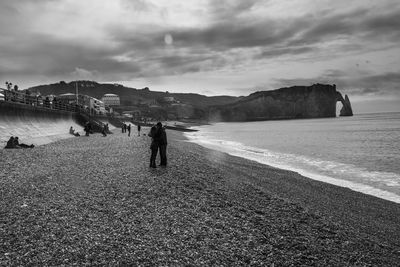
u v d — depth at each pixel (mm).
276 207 14500
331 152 47688
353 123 190500
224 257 8898
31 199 12562
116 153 28234
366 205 18234
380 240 12375
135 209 12109
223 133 118625
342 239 11461
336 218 14875
